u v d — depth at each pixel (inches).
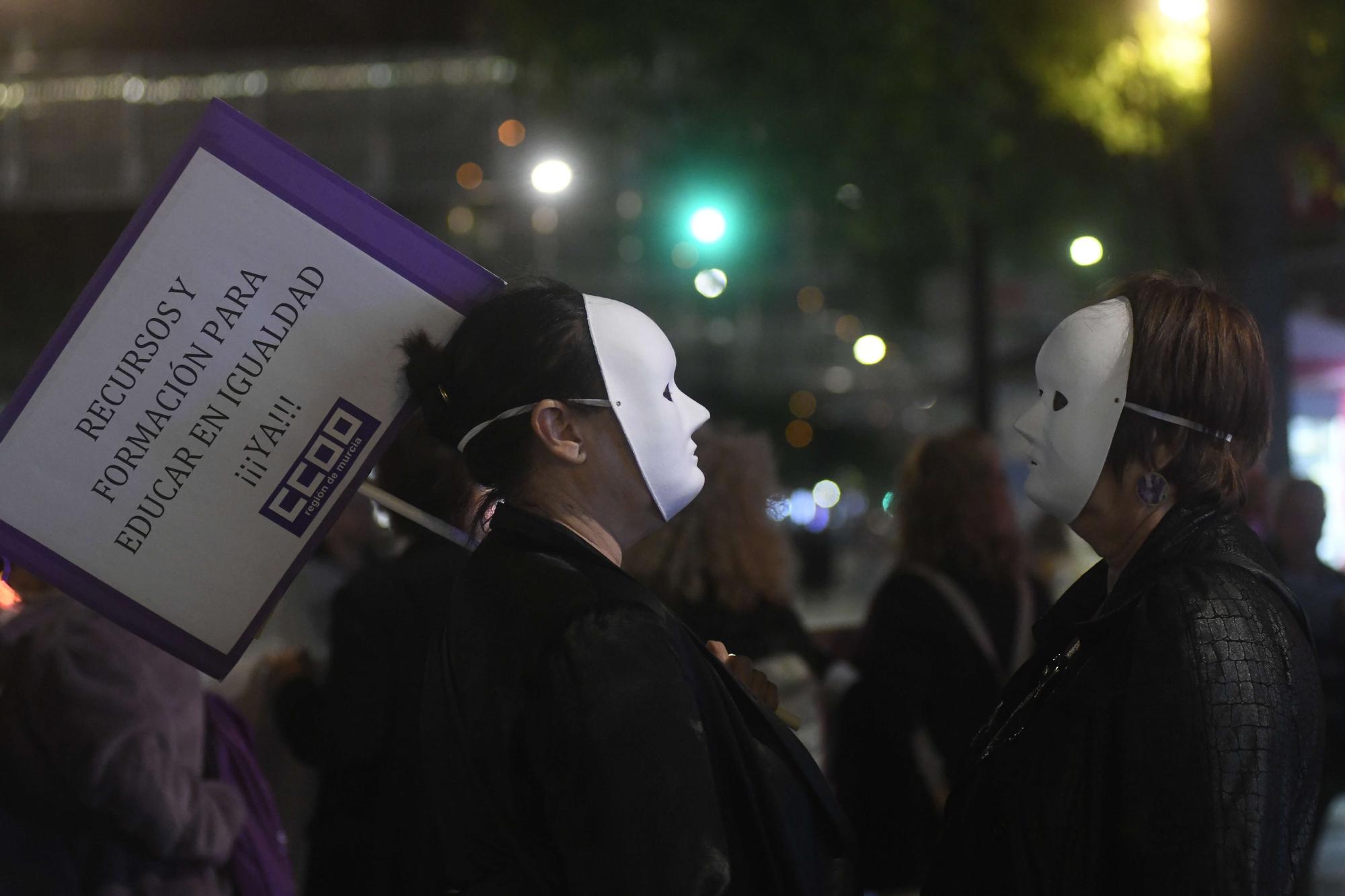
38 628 98.3
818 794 64.6
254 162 70.7
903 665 132.0
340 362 71.0
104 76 403.9
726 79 349.4
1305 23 300.7
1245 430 67.3
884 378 1259.8
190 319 70.6
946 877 70.5
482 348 65.3
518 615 60.7
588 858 55.9
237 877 105.6
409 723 113.3
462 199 434.6
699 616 117.3
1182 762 58.5
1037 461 69.4
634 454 64.8
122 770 95.6
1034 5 330.0
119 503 70.5
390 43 587.2
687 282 597.6
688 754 57.5
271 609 71.0
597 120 391.9
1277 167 238.7
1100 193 384.5
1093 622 65.2
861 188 362.6
